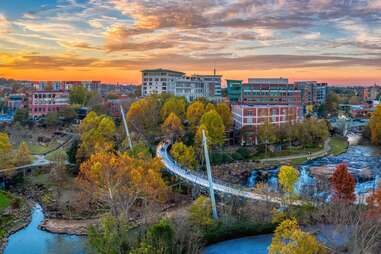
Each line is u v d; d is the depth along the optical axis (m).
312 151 162.50
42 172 122.62
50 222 87.12
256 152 151.12
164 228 56.78
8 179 113.75
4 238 79.00
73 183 110.25
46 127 190.00
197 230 66.44
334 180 82.25
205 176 105.00
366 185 115.75
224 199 87.94
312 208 74.69
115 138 138.38
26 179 116.88
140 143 121.56
